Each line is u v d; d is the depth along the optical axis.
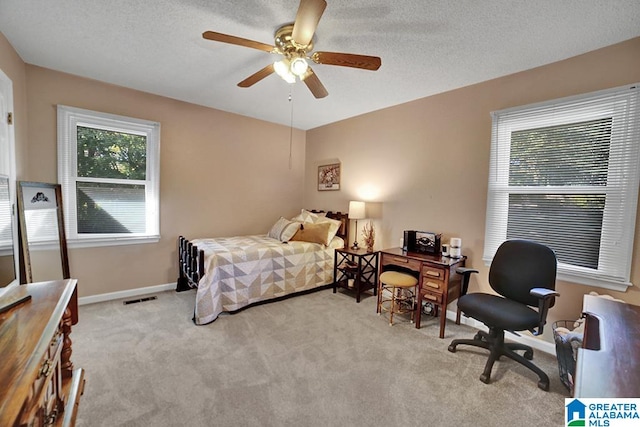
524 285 2.05
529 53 2.14
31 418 0.81
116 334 2.34
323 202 4.44
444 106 2.94
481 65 2.35
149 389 1.69
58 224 2.69
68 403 1.33
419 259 2.59
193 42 2.12
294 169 4.66
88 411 1.50
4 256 1.92
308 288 3.47
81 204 2.91
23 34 2.05
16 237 2.21
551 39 1.95
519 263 2.11
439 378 1.87
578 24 1.78
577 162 2.17
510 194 2.52
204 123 3.66
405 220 3.32
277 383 1.78
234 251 2.93
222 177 3.87
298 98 3.27
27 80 2.54
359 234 3.84
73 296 1.52
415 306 3.03
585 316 1.39
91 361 1.95
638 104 1.91
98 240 2.97
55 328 0.99
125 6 1.72
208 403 1.59
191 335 2.35
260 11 1.74
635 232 1.94
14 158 2.23
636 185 1.92
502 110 2.50
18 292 1.25
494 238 2.61
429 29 1.88
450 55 2.20
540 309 1.79
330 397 1.66
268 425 1.45
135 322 2.56
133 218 3.23
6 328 0.96
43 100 2.63
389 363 2.03
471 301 2.08
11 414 0.62
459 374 1.92
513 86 2.47
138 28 1.95
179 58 2.37
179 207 3.52
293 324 2.61
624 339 1.10
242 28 1.92
